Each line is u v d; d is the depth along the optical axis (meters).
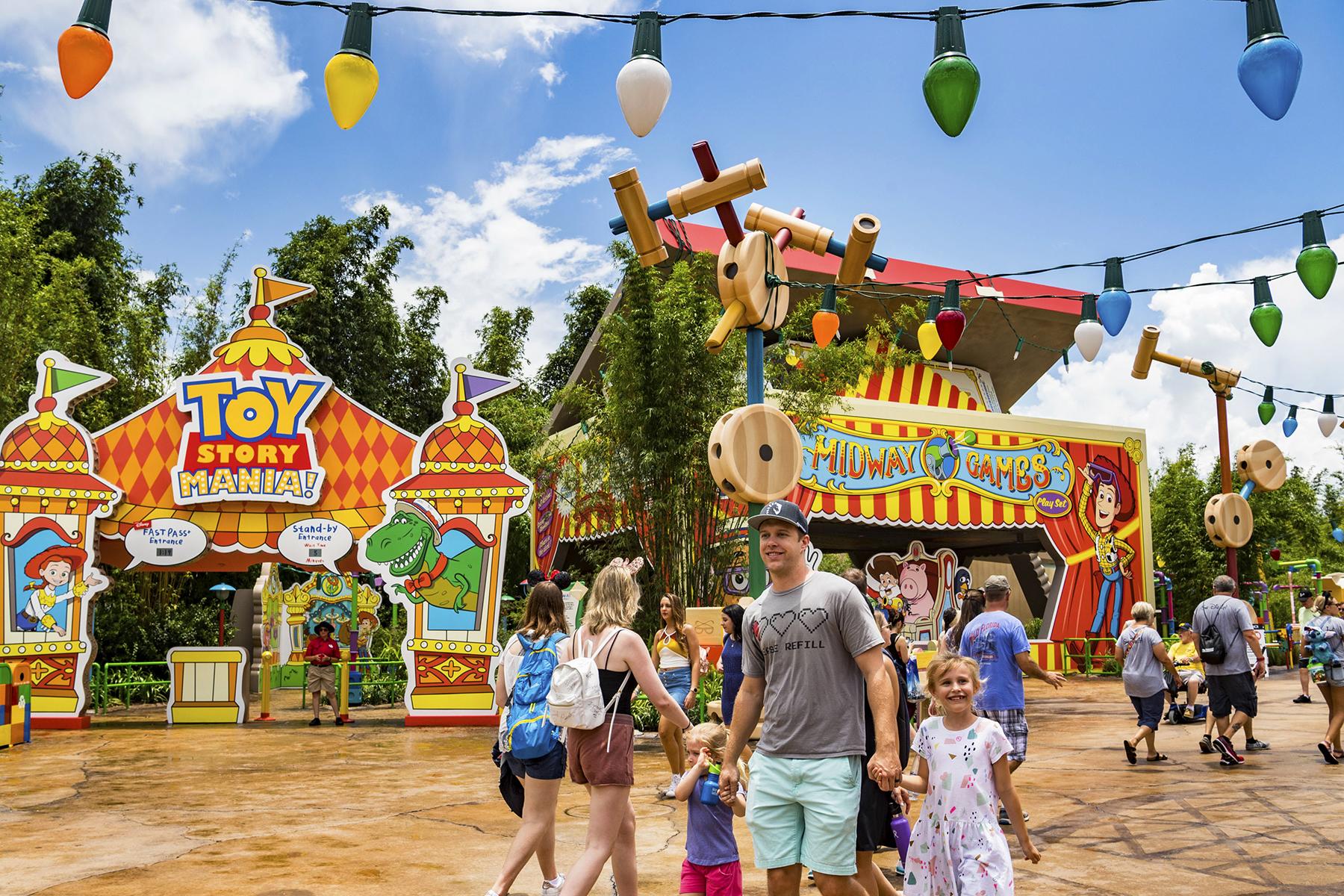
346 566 16.42
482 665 15.35
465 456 15.63
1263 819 7.46
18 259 20.38
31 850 6.87
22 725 13.17
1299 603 30.56
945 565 23.48
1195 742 11.98
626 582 5.41
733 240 9.66
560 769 5.37
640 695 13.82
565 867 6.33
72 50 4.51
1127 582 24.88
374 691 19.92
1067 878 5.91
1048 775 9.70
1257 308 7.12
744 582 15.88
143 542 15.17
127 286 30.05
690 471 15.43
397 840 7.18
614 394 15.92
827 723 4.18
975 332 27.50
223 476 15.27
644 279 15.24
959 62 4.66
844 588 4.26
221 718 15.52
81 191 29.28
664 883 5.91
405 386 34.00
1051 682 7.22
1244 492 17.02
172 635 23.55
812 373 16.58
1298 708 15.83
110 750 12.55
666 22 5.20
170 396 15.66
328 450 15.70
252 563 16.80
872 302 25.05
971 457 23.23
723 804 4.72
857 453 21.94
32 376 21.42
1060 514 24.20
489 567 15.48
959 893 4.34
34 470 15.16
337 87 5.04
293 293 15.88
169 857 6.63
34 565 15.05
